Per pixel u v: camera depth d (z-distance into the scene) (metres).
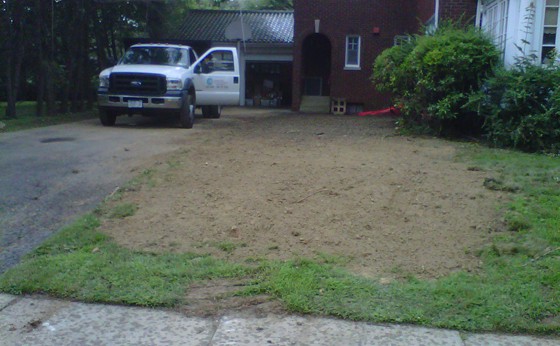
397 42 21.58
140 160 9.28
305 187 7.49
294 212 6.59
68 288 4.79
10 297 4.73
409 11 21.67
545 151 10.02
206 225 6.24
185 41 22.69
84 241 5.77
